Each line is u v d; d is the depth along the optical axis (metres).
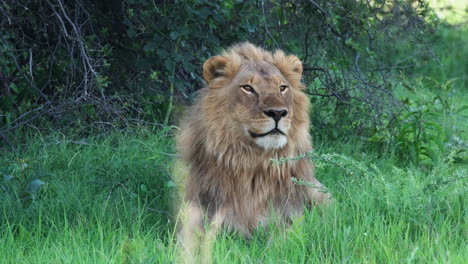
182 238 7.99
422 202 8.49
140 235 8.16
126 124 11.97
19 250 7.49
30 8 12.37
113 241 7.80
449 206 8.52
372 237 7.71
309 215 8.52
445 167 9.41
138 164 10.79
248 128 8.05
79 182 9.96
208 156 8.53
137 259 7.04
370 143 13.27
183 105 13.56
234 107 8.15
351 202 8.85
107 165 10.80
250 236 8.51
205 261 7.29
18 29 12.43
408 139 13.03
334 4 13.41
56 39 12.70
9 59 12.71
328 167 11.12
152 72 12.89
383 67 14.88
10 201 9.05
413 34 13.78
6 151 11.37
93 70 11.01
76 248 7.52
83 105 11.55
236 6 12.27
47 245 7.70
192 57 11.97
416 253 7.26
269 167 8.46
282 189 8.64
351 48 13.91
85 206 9.05
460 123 16.23
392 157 12.47
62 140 11.39
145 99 13.11
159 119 13.33
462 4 29.89
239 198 8.49
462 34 27.28
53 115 11.68
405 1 13.89
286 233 8.11
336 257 7.43
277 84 8.15
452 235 8.05
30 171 10.30
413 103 16.81
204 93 8.76
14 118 12.45
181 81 12.31
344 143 13.30
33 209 8.89
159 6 12.05
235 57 8.55
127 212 8.90
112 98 11.75
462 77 24.09
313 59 14.06
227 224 8.49
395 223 8.11
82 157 11.02
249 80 8.11
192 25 11.88
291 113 8.28
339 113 13.81
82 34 12.70
